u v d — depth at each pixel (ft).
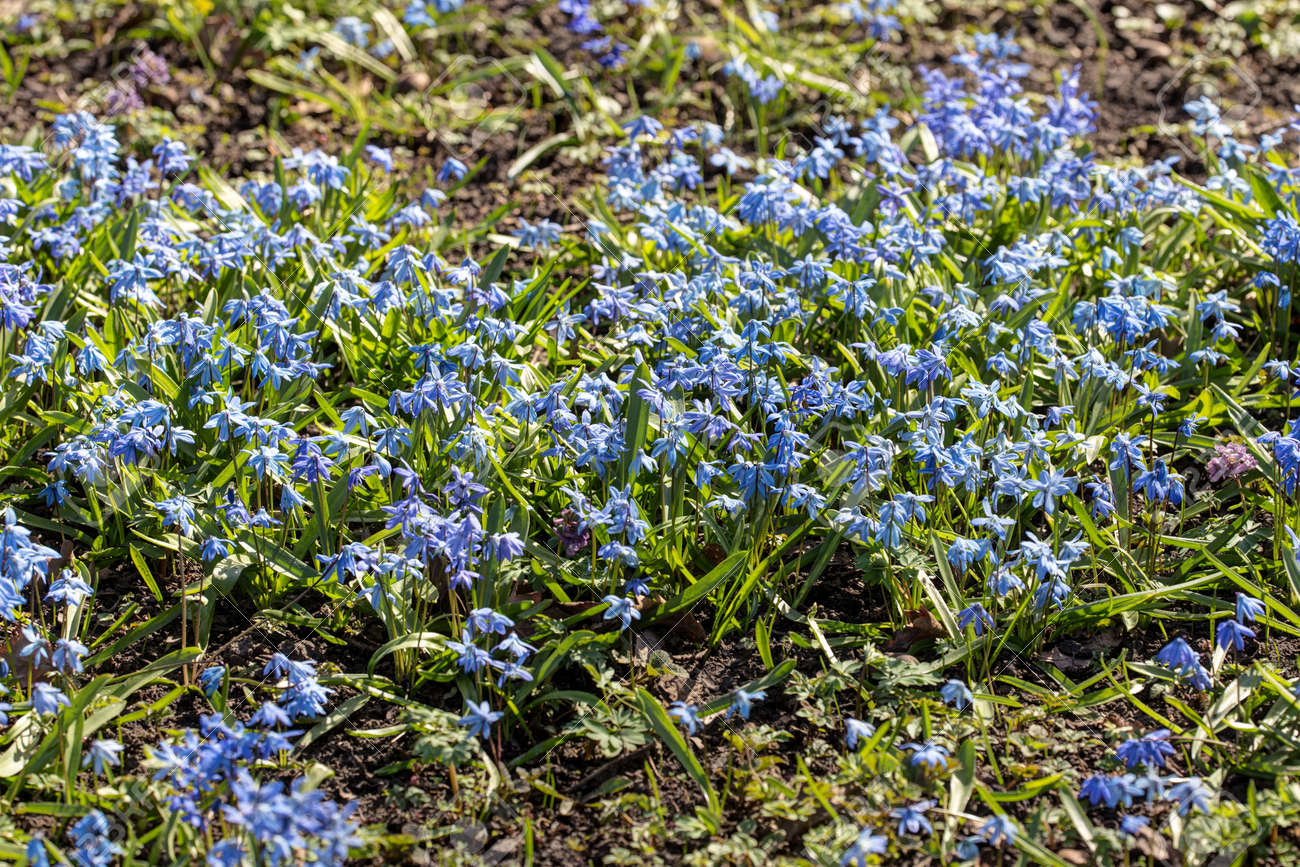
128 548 13.15
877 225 17.85
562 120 22.81
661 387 12.68
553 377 15.10
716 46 24.54
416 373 14.78
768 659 11.77
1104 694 11.43
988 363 13.61
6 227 17.44
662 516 12.78
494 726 11.30
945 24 26.27
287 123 22.91
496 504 12.11
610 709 11.15
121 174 19.16
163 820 10.23
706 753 11.20
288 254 16.26
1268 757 10.80
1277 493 12.84
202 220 19.12
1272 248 15.60
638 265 15.87
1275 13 25.34
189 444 13.91
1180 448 14.51
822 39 25.32
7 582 10.67
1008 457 12.48
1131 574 12.67
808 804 10.16
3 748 10.87
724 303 15.71
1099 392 14.74
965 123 18.11
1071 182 17.74
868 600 12.90
